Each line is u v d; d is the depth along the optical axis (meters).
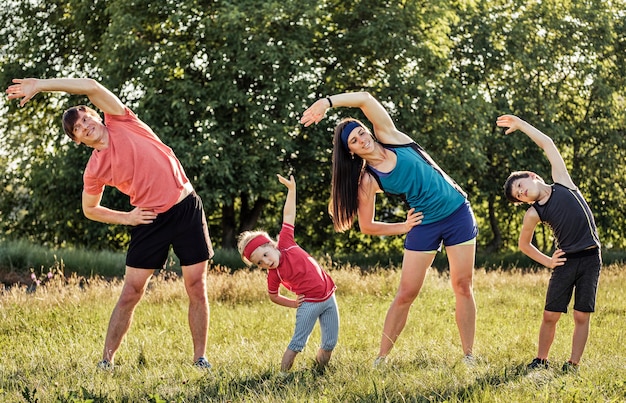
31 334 7.57
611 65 28.28
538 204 5.36
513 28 26.08
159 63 19.23
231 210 23.33
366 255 22.88
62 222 22.23
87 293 10.14
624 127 27.81
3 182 24.00
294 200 5.35
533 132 5.53
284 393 4.12
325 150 21.62
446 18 21.67
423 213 5.36
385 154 5.34
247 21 19.08
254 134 19.91
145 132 5.42
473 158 22.23
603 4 28.02
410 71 21.50
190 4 18.91
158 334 7.29
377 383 4.30
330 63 21.75
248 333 7.61
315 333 7.38
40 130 23.62
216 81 19.36
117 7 19.61
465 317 5.49
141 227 5.38
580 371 4.77
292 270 5.09
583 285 5.28
